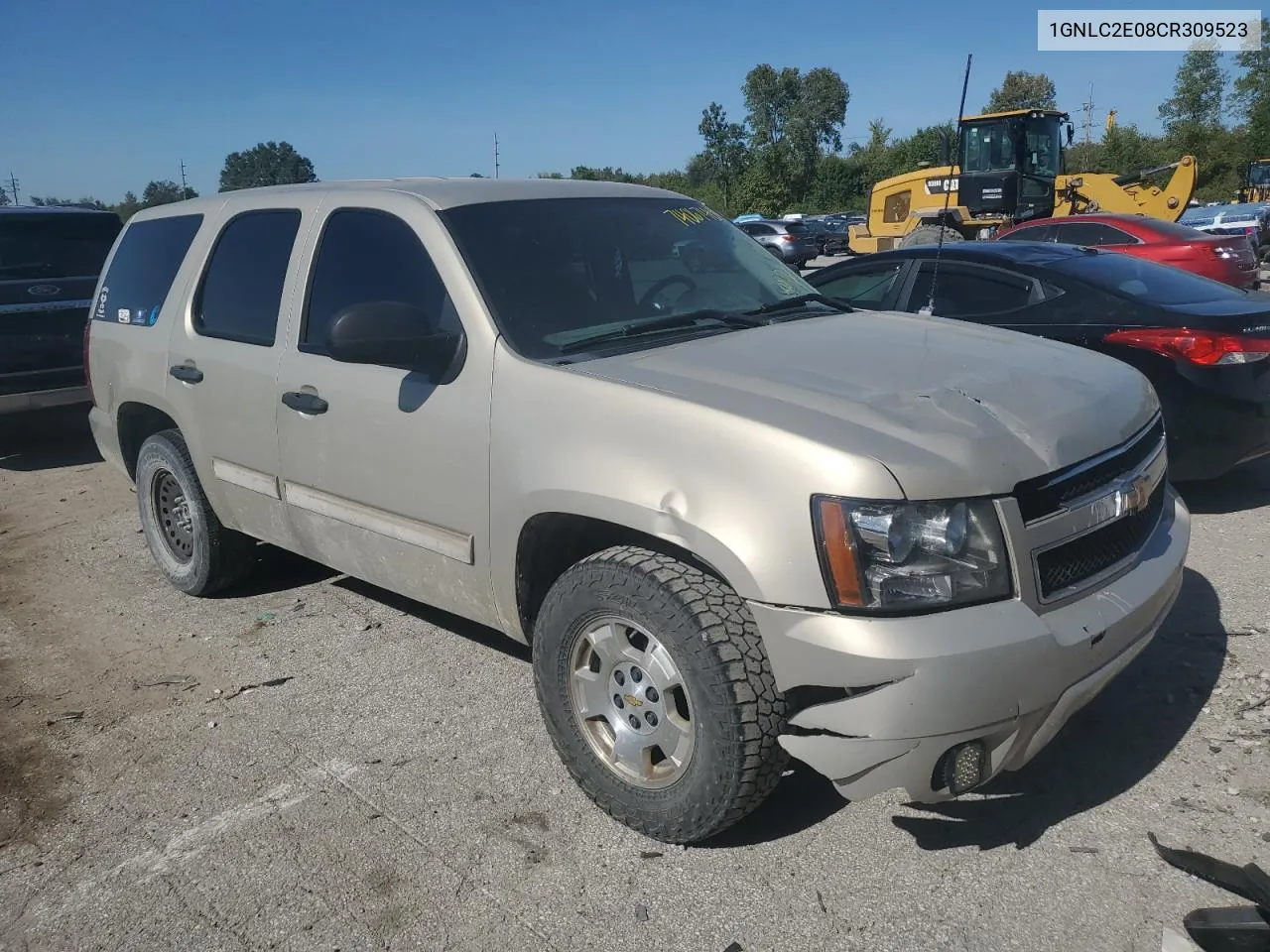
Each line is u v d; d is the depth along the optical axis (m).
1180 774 3.40
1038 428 2.94
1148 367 5.78
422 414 3.67
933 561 2.65
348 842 3.32
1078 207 18.27
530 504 3.29
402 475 3.79
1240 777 3.35
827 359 3.36
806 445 2.74
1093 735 3.66
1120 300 5.99
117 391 5.46
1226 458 5.75
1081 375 3.41
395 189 4.12
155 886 3.17
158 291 5.25
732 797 2.92
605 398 3.15
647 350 3.49
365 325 3.46
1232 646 4.24
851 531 2.65
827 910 2.88
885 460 2.67
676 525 2.91
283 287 4.41
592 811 3.40
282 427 4.31
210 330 4.79
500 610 3.60
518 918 2.93
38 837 3.46
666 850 3.18
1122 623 2.92
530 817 3.39
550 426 3.26
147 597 5.55
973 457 2.73
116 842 3.40
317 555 4.45
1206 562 5.21
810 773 3.54
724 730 2.86
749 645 2.85
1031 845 3.09
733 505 2.82
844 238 38.03
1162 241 13.52
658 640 2.98
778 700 2.86
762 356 3.38
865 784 2.74
